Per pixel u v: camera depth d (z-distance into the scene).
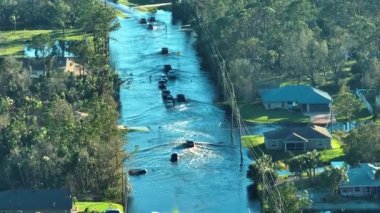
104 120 162.50
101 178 152.12
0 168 150.62
